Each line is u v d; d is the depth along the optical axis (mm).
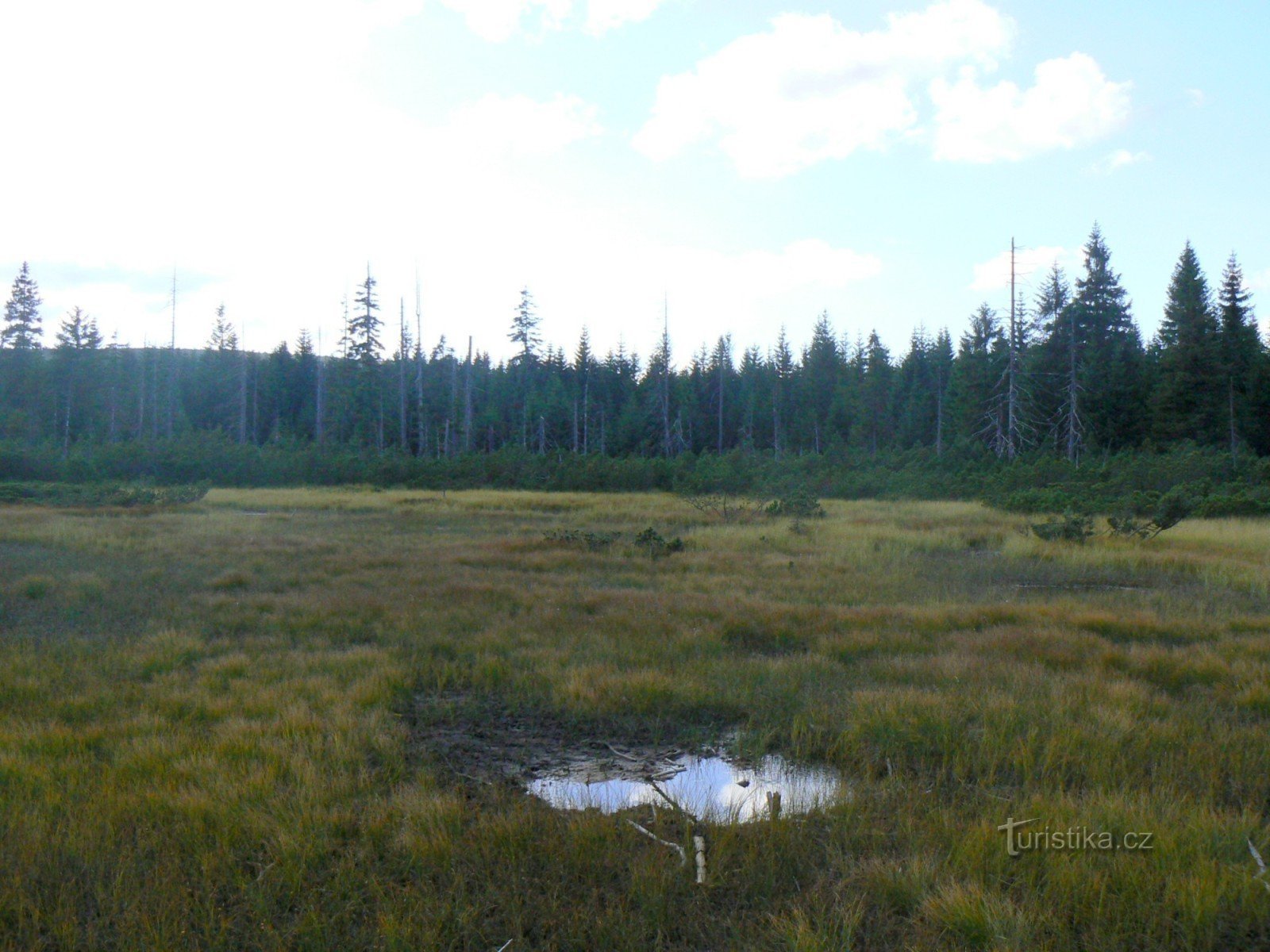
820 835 5090
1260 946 3941
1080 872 4402
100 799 5246
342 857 4691
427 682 8180
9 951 3863
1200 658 8570
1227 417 46594
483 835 4848
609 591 12578
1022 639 9562
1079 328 58469
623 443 70000
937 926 4078
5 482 38250
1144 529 19875
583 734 6996
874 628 10227
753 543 19047
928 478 37438
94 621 10711
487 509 30578
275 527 22984
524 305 72188
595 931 3988
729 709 7438
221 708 7070
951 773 5984
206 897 4246
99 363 66750
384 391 70938
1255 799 5426
